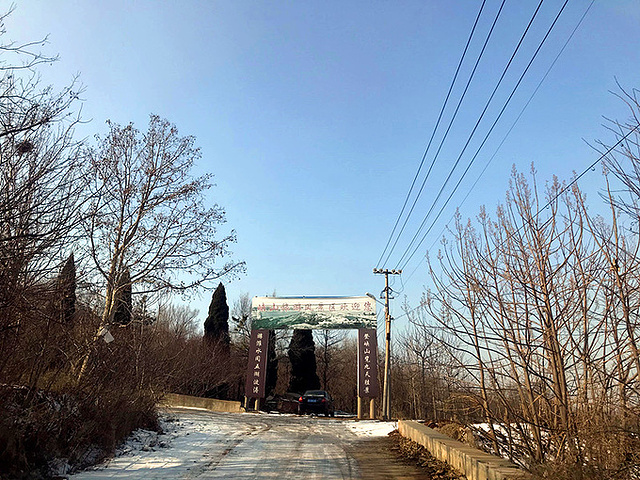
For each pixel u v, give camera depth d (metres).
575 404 6.50
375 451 11.20
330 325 26.17
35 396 8.34
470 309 8.00
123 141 16.77
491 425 8.14
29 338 8.36
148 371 12.48
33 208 6.91
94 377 9.84
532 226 7.44
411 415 31.27
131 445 10.45
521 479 5.93
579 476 5.63
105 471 8.07
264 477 8.02
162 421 14.78
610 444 5.64
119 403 10.37
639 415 5.56
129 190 16.36
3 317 7.28
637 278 6.05
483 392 8.02
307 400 28.83
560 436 6.77
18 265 7.16
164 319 19.41
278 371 49.06
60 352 9.48
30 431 7.79
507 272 7.55
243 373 40.03
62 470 7.80
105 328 10.60
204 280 17.66
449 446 8.78
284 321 26.88
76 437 8.61
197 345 31.48
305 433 14.84
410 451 10.97
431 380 10.72
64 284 8.28
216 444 11.44
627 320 5.99
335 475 8.32
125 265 16.03
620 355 6.08
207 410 25.47
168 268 16.59
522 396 7.45
